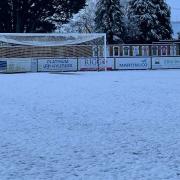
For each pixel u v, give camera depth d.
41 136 9.92
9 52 42.38
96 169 7.21
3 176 6.89
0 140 9.52
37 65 41.78
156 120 11.90
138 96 18.08
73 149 8.62
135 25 67.69
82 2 58.66
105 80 27.92
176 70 41.81
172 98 17.25
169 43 52.12
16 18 56.88
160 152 8.31
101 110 13.98
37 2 55.72
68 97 17.88
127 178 6.70
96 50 44.44
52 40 43.25
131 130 10.51
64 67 42.25
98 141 9.34
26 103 15.95
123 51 47.47
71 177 6.78
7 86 23.45
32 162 7.70
